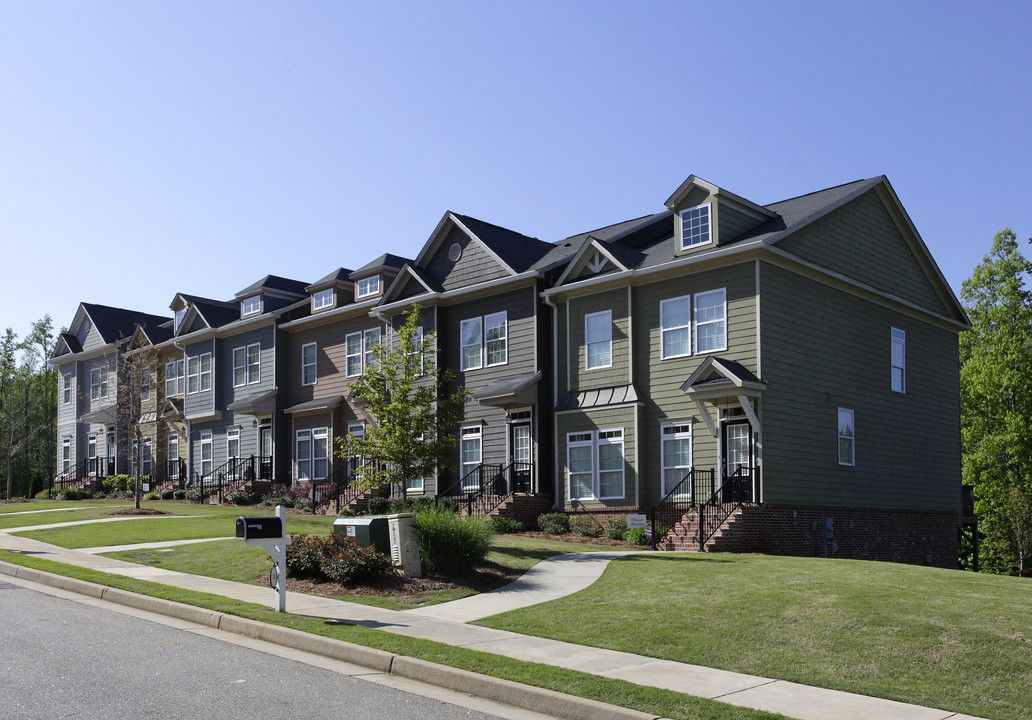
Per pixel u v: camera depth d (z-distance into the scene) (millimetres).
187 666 9820
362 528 16750
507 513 26312
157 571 17125
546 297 28266
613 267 26859
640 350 26125
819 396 25109
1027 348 40188
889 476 27609
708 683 9078
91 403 51625
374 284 35188
